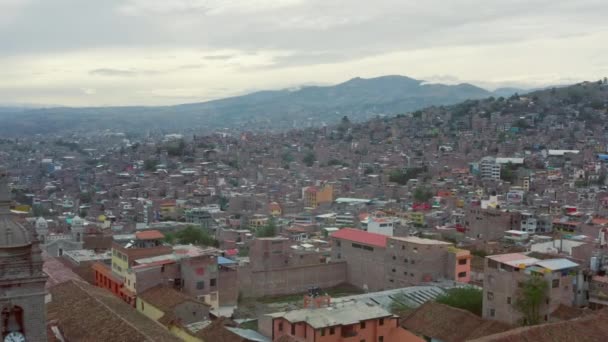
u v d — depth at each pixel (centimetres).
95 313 7706
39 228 18075
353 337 10112
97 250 18062
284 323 10300
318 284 16962
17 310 4400
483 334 10300
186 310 11444
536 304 10962
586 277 12075
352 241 17450
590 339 8575
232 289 13975
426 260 15562
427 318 11219
